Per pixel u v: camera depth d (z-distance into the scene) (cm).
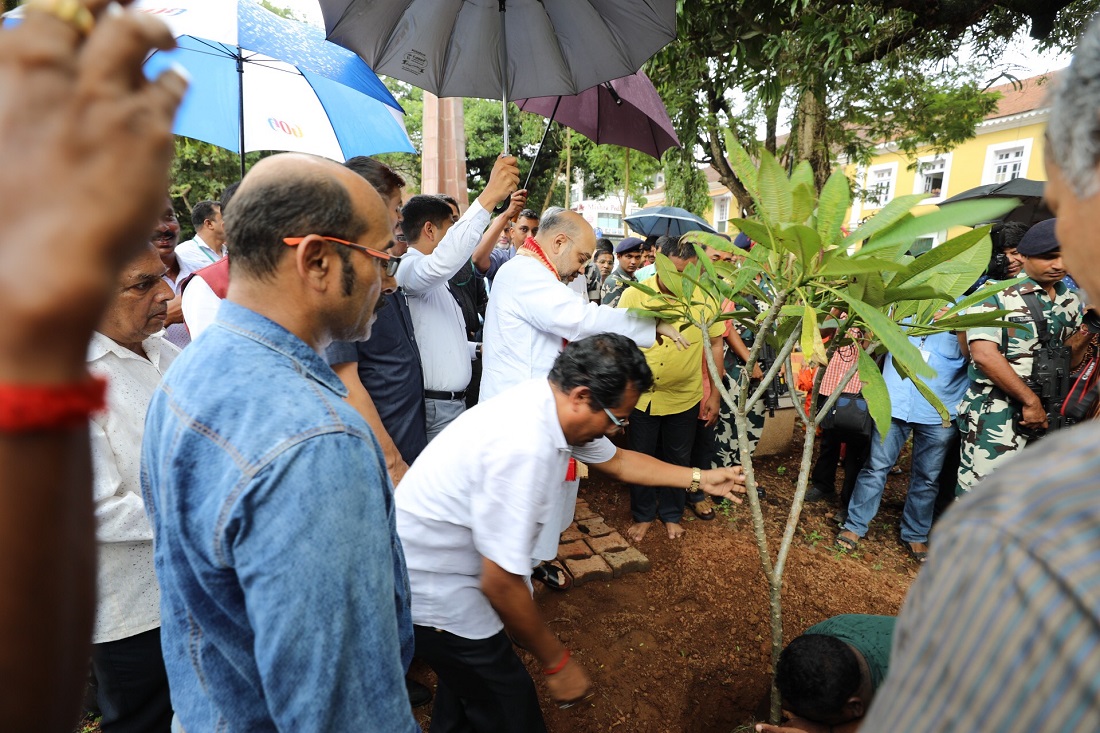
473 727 182
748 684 245
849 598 302
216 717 92
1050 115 53
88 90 32
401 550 114
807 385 459
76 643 40
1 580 34
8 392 31
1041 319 289
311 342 97
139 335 163
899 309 164
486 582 151
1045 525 41
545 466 149
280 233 87
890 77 693
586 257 249
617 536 342
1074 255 52
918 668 46
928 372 109
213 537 78
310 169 91
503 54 251
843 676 140
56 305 31
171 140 35
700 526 376
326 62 314
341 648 78
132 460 154
